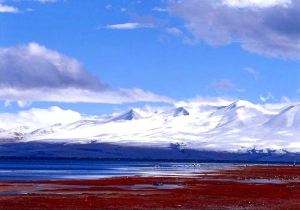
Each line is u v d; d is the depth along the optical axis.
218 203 66.56
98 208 60.31
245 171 194.00
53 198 70.06
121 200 68.88
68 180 115.25
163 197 73.81
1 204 62.22
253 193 81.75
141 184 103.56
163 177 134.38
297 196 76.94
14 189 87.38
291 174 163.25
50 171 198.88
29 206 60.91
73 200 67.94
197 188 92.56
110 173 178.00
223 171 196.38
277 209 60.53
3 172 179.88
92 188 91.12
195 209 60.31
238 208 61.34
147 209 59.97
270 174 162.62
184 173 174.12
